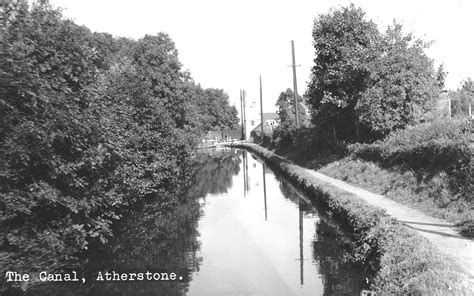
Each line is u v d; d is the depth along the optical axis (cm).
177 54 2753
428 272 646
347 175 1956
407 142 1712
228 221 1464
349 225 1166
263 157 4644
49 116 780
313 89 2655
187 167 3209
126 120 1480
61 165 821
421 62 2184
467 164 1166
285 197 1977
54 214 880
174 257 1034
